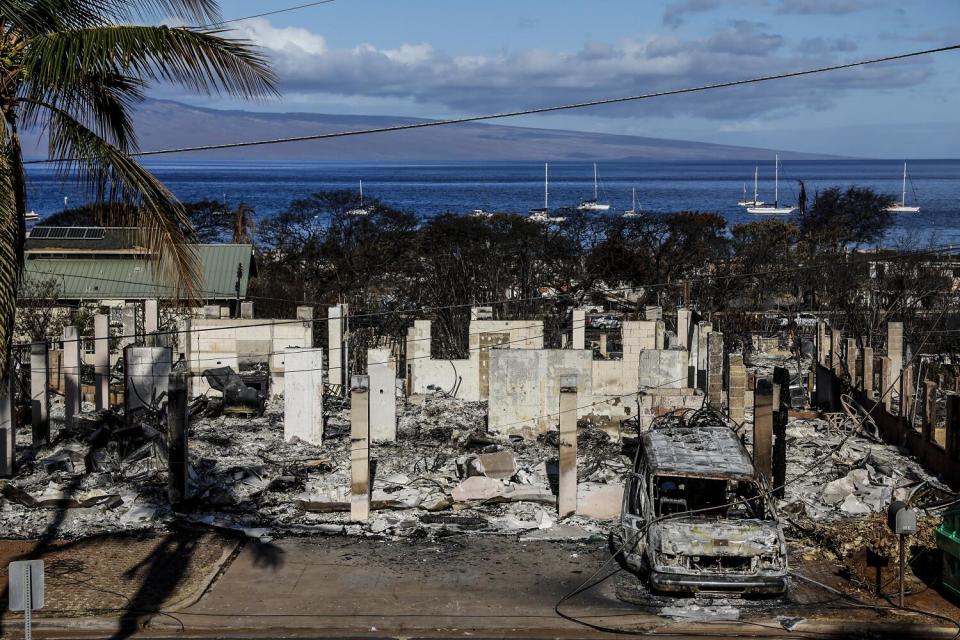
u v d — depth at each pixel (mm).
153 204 12930
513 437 30594
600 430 30734
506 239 67562
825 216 100688
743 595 17219
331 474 26062
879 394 33094
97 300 50094
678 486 19844
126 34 12266
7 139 12797
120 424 29375
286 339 36750
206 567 19156
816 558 19547
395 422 30203
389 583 18469
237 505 23125
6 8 12547
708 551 17203
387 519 22250
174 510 22625
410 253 69250
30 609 12016
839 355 38125
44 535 21078
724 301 60281
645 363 31062
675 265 68312
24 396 33344
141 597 17578
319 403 29734
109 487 24281
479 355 37375
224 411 33688
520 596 17828
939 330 46594
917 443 27984
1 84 12688
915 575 18484
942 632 16062
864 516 22453
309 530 21547
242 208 82125
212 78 12703
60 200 156125
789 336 53188
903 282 53344
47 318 43281
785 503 22859
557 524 22000
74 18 13109
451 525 21922
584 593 17953
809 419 33688
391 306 60906
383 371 29984
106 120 14242
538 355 31031
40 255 51906
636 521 18891
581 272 68250
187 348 36438
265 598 17703
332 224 78938
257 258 71062
